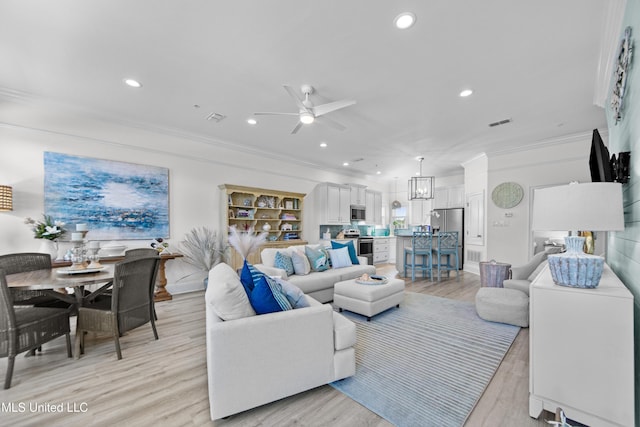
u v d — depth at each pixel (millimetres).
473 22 1977
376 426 1486
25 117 3211
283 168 6102
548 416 1565
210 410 1550
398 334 2758
